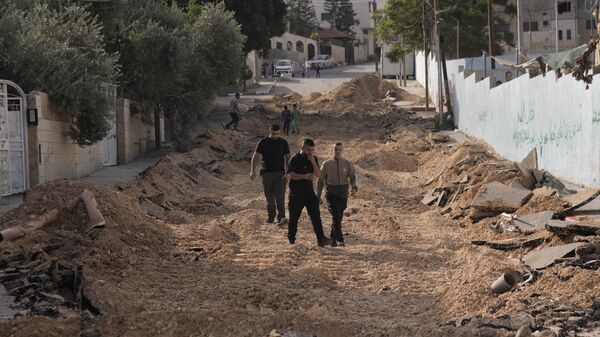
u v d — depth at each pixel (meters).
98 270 16.53
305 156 20.50
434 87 77.75
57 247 17.38
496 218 23.11
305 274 16.53
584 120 28.31
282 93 84.19
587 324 12.48
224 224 23.28
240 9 75.88
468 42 90.62
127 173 38.41
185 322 11.88
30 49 31.36
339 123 65.88
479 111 49.69
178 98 48.59
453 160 36.28
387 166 43.59
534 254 17.53
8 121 28.80
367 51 188.50
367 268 17.88
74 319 12.16
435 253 19.53
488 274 15.55
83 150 36.81
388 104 73.38
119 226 18.94
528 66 37.94
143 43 45.84
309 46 156.12
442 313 13.88
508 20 104.38
